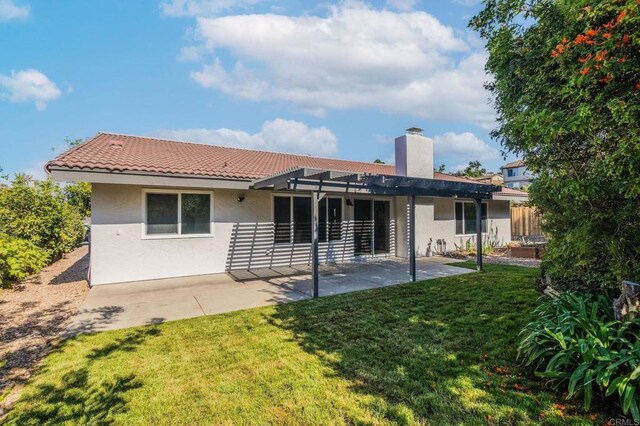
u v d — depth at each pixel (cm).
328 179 797
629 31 283
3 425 302
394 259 1351
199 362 416
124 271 906
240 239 1082
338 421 298
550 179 450
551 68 405
